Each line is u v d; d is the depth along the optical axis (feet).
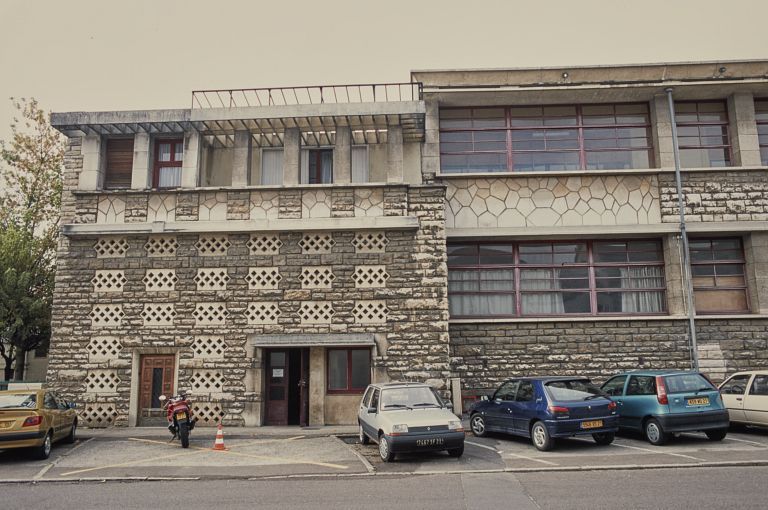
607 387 48.55
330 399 57.31
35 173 96.63
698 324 62.34
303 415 56.85
